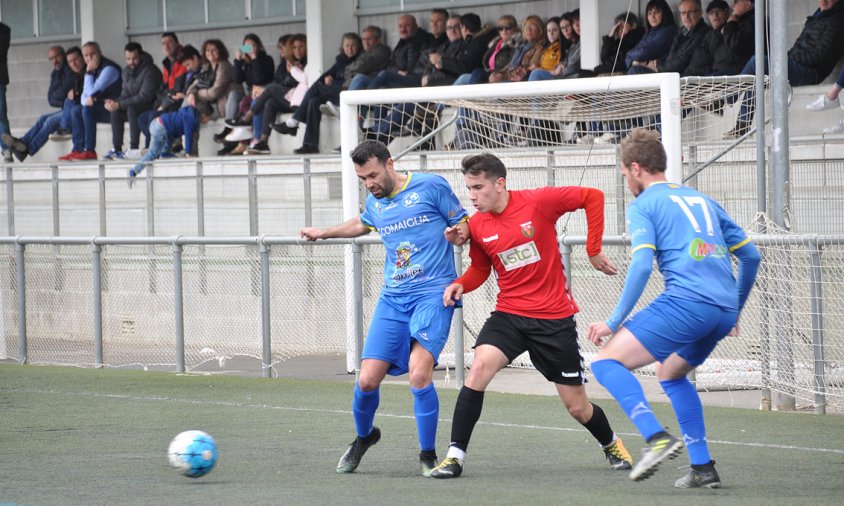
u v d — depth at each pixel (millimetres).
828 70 29844
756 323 21281
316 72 39906
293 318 27641
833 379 18891
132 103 40188
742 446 15523
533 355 13438
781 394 19422
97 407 20469
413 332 13539
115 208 36094
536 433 16938
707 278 11758
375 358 13719
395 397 21359
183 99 40156
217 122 40250
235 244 25312
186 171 36000
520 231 13211
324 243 24469
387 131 32781
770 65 19875
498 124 29656
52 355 29078
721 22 30453
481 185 13180
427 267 13758
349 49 36781
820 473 13406
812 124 29703
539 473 13641
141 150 40281
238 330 28516
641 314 11875
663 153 12188
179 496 12367
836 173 25250
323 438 16766
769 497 11844
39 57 48406
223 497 12273
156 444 16297
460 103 25891
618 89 22219
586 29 34188
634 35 32531
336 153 34875
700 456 12438
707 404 20188
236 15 44812
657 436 11258
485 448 15641
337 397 21547
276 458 15023
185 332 29266
